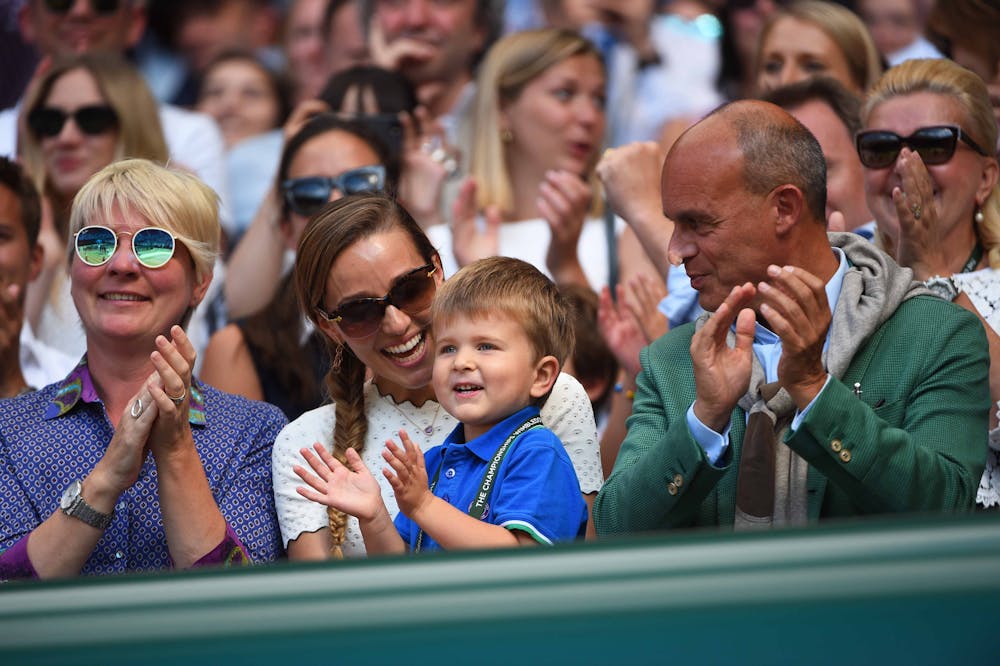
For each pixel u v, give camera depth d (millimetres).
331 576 5008
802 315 10500
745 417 11742
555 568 4918
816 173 11625
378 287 12484
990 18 20984
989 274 15648
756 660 4711
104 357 13625
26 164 22422
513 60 22406
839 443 10547
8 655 4914
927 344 11359
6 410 13664
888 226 15852
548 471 11539
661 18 25016
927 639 4668
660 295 17438
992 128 15859
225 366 17922
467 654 4805
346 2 26203
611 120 24484
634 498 11219
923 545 4797
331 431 13352
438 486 12008
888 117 15766
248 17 27359
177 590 5035
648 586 4832
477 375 11789
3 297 18172
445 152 22094
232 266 21234
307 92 26859
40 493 13008
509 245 22016
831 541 4871
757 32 24594
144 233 13297
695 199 11523
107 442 13328
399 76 21812
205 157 25453
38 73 24125
